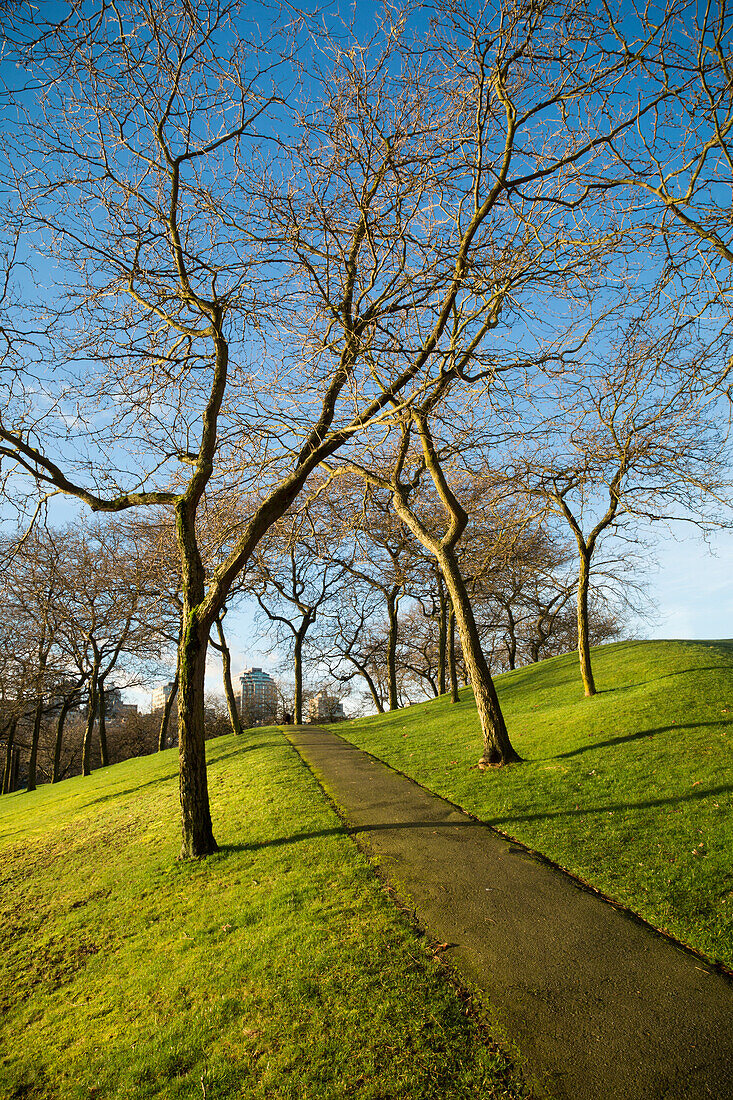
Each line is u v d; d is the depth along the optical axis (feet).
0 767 192.44
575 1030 15.38
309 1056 15.67
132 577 98.43
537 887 23.81
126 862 37.78
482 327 34.76
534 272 29.14
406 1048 15.42
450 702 95.66
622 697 55.36
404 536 92.22
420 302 33.19
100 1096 16.12
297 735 89.10
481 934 20.61
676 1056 14.12
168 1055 16.98
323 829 34.78
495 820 32.37
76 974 24.36
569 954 18.79
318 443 39.45
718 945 18.08
